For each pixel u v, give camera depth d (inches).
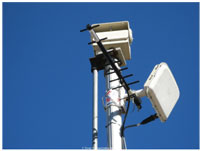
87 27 141.7
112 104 151.7
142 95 148.6
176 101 154.8
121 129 146.9
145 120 147.6
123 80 148.7
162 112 146.9
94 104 150.6
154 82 146.5
